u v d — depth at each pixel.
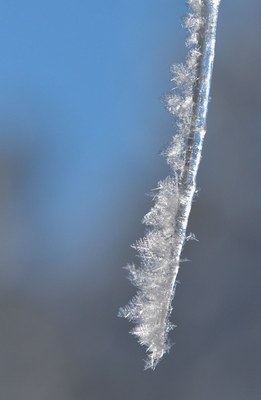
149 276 0.33
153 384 0.80
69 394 0.83
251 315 0.82
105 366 0.82
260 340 0.81
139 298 0.33
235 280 0.83
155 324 0.33
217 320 0.82
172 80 0.32
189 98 0.32
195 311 0.82
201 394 0.79
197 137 0.32
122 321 0.83
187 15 0.32
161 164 0.82
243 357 0.81
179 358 0.81
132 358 0.81
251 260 0.83
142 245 0.33
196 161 0.33
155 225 0.33
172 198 0.33
